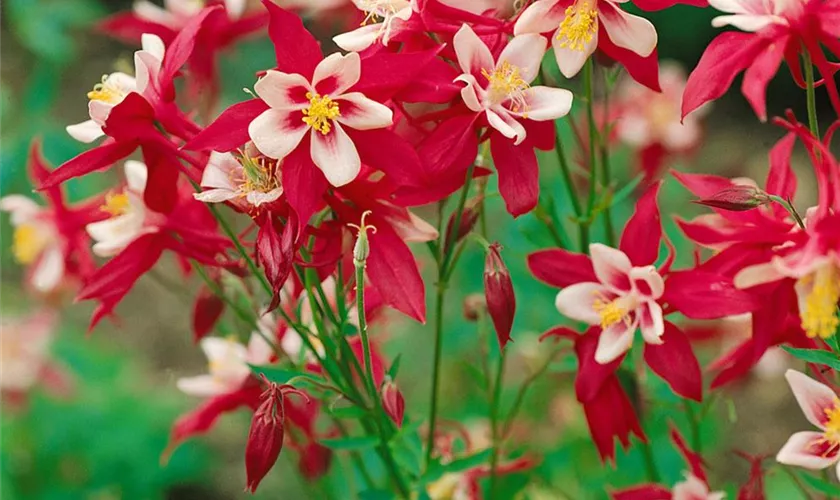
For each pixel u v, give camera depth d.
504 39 0.52
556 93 0.51
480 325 0.63
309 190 0.50
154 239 0.56
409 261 0.51
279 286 0.49
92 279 0.56
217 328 0.65
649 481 0.63
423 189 0.51
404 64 0.50
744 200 0.50
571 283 0.54
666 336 0.53
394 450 0.60
